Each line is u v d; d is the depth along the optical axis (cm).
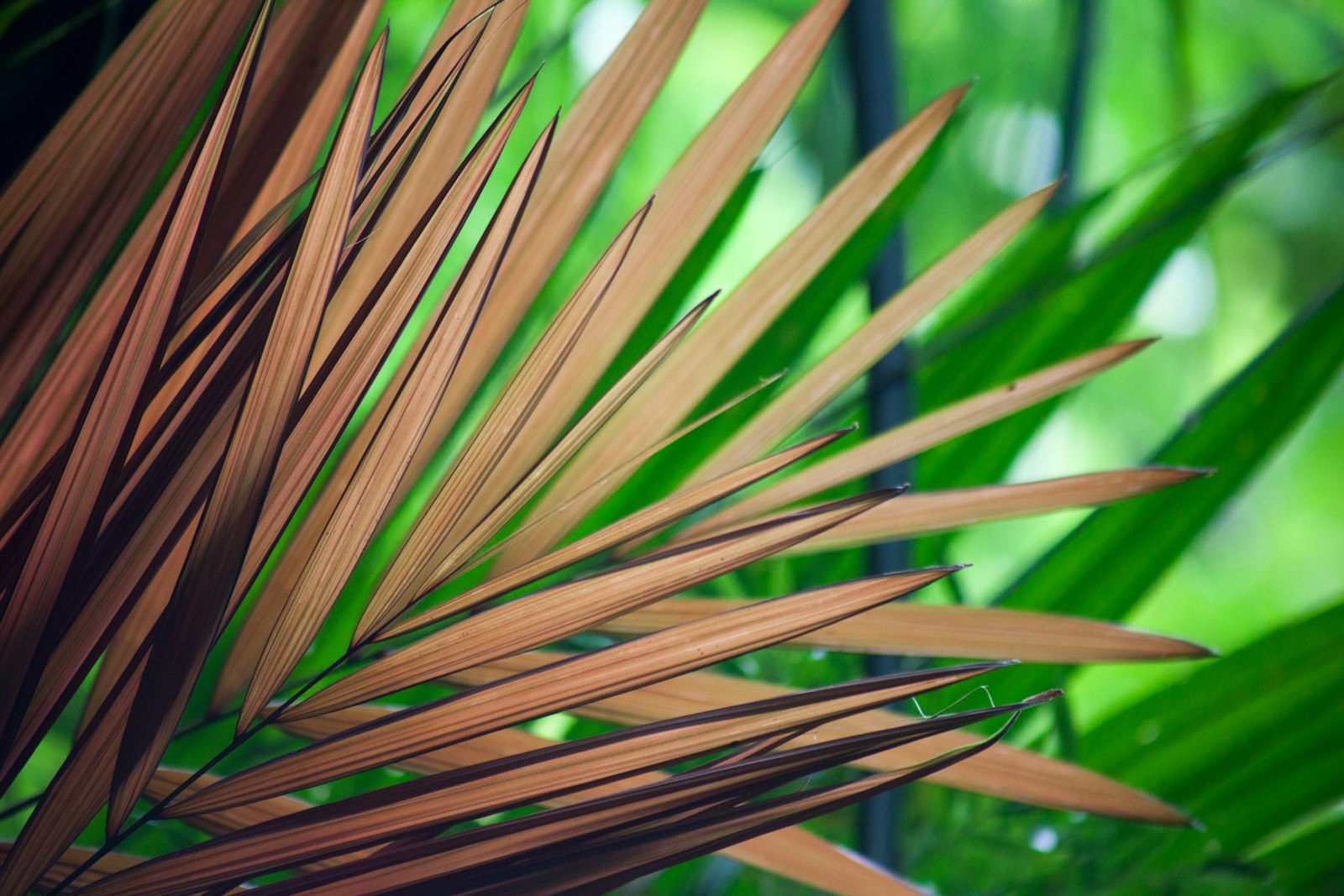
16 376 87
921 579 79
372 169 82
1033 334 157
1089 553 149
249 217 89
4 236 86
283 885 81
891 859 120
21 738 83
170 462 82
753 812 80
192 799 82
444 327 81
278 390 77
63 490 78
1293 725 140
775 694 92
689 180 94
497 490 93
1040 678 135
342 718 89
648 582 81
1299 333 145
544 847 80
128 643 90
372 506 83
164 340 77
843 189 95
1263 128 146
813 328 145
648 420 96
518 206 80
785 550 81
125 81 87
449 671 82
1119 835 126
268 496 83
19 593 79
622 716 93
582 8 143
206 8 87
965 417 94
